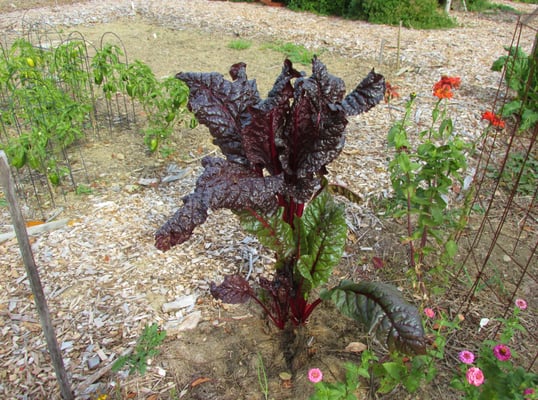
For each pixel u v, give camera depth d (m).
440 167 2.66
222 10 10.21
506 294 2.97
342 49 7.71
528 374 2.01
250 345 2.63
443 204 2.69
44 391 2.40
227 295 2.45
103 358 2.55
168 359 2.55
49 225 3.53
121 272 3.12
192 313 2.81
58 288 3.00
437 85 2.89
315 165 2.11
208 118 2.21
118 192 3.99
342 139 2.08
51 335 2.15
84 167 4.35
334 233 2.28
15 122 4.54
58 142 4.20
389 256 3.26
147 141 4.48
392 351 1.86
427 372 2.28
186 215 1.82
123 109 5.56
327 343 2.64
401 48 7.66
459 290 2.98
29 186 4.11
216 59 7.35
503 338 2.29
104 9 10.20
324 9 10.16
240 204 1.93
